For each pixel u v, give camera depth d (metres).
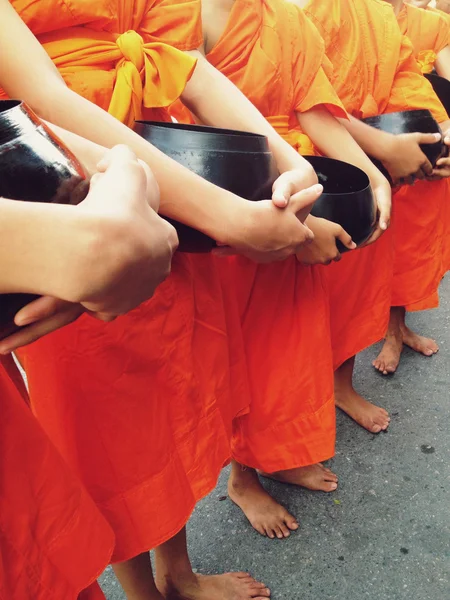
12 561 0.67
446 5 2.64
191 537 1.41
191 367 0.96
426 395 1.86
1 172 0.49
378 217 1.23
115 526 0.93
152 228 0.47
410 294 1.86
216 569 1.32
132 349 0.85
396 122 1.37
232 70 1.20
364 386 1.93
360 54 1.47
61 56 0.87
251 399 1.29
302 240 0.85
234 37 1.18
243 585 1.23
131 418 0.88
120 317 0.83
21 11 0.82
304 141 1.32
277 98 1.24
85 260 0.42
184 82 0.93
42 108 0.76
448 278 2.61
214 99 1.03
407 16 1.85
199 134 0.80
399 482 1.53
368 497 1.48
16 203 0.42
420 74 1.67
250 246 0.81
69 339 0.83
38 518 0.70
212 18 1.18
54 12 0.83
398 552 1.32
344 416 1.79
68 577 0.74
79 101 0.77
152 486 0.93
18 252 0.42
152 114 1.01
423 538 1.35
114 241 0.43
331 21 1.40
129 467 0.90
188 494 0.99
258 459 1.34
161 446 0.92
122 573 1.06
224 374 1.05
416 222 1.78
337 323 1.54
